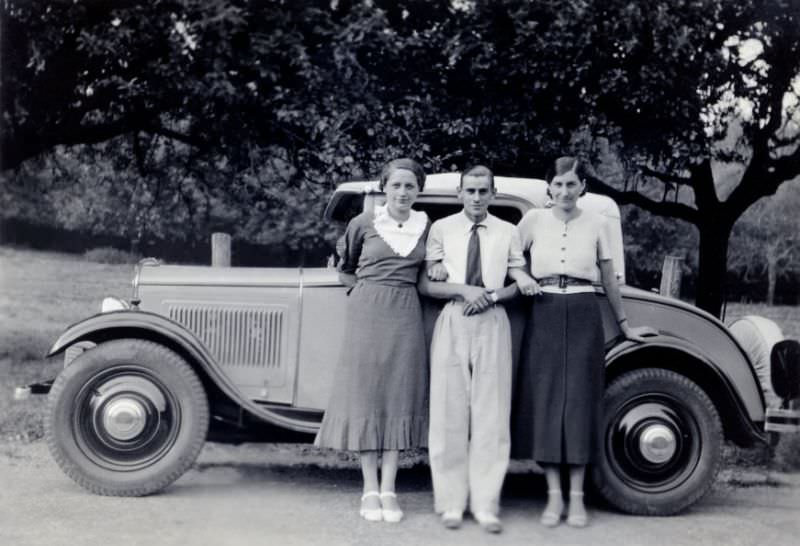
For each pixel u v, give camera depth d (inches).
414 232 142.6
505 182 167.5
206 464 189.2
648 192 328.5
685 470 152.9
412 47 246.5
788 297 331.0
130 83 246.2
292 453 206.7
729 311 321.1
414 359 140.7
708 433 152.0
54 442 146.5
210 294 162.9
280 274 165.6
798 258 328.8
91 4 241.6
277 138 264.2
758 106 262.2
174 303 163.0
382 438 139.3
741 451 218.8
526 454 142.9
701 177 267.3
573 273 142.9
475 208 141.3
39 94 253.4
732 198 269.9
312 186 271.4
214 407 159.3
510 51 241.4
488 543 132.0
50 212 314.7
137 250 318.7
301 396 161.3
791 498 173.2
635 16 229.3
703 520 151.9
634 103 238.1
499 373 139.9
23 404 237.9
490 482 138.8
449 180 167.8
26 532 131.2
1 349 280.1
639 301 158.7
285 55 239.8
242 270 168.7
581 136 259.1
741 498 173.2
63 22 242.2
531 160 250.5
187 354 152.6
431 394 141.3
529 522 145.6
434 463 139.7
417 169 141.6
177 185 301.7
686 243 331.6
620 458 151.4
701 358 150.6
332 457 204.2
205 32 240.5
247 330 162.6
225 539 130.9
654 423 151.2
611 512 153.8
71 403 146.7
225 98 243.9
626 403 151.6
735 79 259.0
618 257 161.9
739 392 154.6
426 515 147.9
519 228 148.7
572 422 139.8
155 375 147.7
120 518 139.3
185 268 169.0
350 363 140.7
